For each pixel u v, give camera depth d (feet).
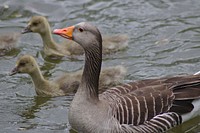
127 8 69.26
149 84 47.91
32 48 62.95
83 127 46.03
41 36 61.46
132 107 45.70
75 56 61.31
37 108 52.24
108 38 61.36
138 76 56.44
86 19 67.41
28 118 50.57
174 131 47.60
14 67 56.34
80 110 46.06
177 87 47.52
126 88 47.52
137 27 65.46
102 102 46.24
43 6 69.92
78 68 59.06
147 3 70.23
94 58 46.91
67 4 70.33
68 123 49.73
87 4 70.33
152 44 62.28
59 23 66.85
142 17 67.41
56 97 54.29
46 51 61.46
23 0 70.64
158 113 46.37
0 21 67.77
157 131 46.37
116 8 69.31
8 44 62.08
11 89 55.11
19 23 67.31
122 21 66.74
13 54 61.67
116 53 61.11
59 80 55.36
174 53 60.49
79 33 47.03
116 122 45.24
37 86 54.39
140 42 62.75
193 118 48.49
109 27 65.72
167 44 62.13
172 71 57.16
